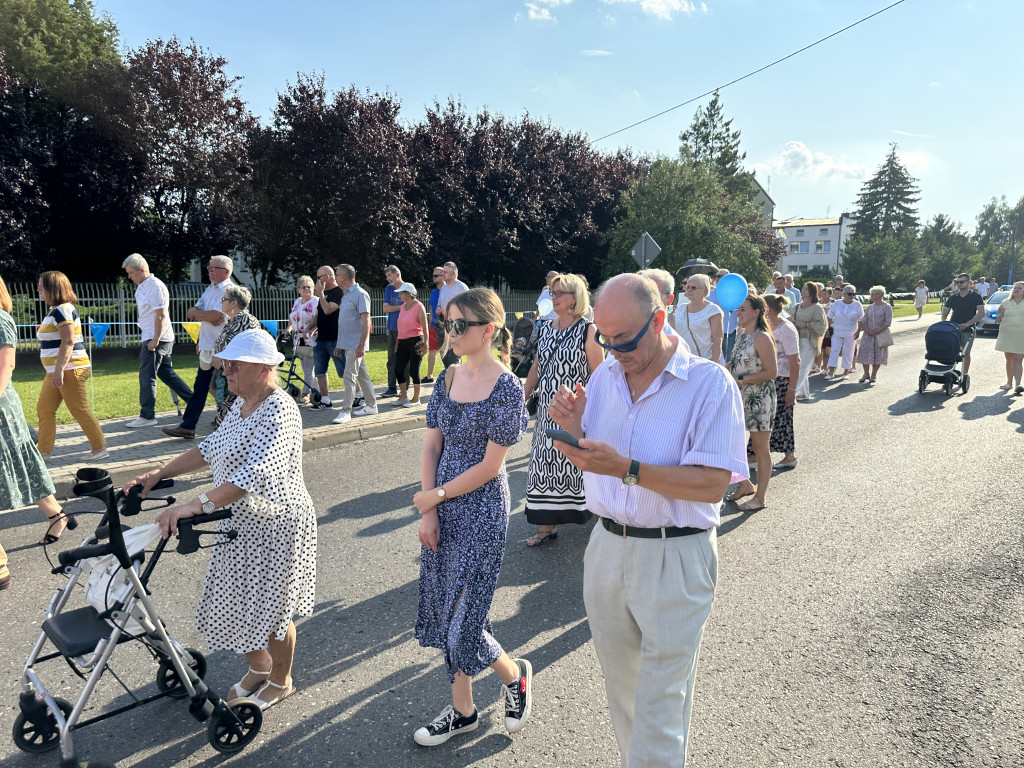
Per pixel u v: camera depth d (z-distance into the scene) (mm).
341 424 8086
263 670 2887
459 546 2600
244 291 6297
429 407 2764
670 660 2006
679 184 29828
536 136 27656
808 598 4031
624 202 30469
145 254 22297
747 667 3301
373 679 3178
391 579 4246
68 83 19922
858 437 8234
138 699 2990
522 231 26266
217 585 2641
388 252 21781
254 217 21938
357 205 21172
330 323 8914
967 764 2611
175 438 7215
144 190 20734
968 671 3268
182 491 5773
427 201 23578
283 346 9469
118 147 20188
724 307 5441
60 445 6816
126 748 2674
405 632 3611
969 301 11398
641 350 1956
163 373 7766
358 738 2754
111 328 16656
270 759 2623
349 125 20859
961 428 8664
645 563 2012
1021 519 5332
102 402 9047
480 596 2598
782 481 6414
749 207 34781
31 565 4316
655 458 1994
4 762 2580
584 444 1865
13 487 4266
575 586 4172
